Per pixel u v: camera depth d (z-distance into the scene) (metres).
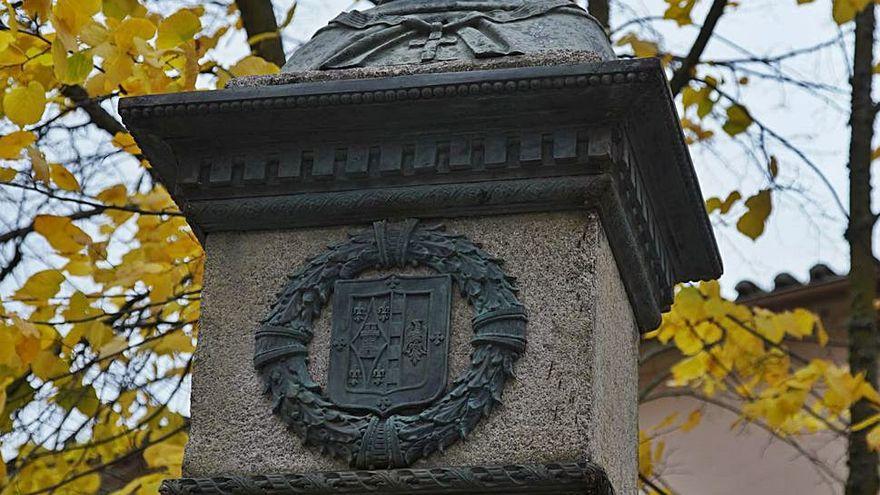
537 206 3.33
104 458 5.80
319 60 3.65
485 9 3.74
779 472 10.39
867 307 6.43
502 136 3.34
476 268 3.29
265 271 3.45
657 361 10.10
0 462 4.84
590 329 3.21
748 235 5.62
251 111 3.37
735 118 6.10
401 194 3.38
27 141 4.31
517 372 3.20
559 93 3.24
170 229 5.35
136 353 5.45
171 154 3.55
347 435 3.19
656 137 3.39
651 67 3.18
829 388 6.16
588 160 3.27
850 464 6.02
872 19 6.73
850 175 6.61
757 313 6.30
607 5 6.48
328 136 3.42
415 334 3.26
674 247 3.90
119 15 4.42
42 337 4.84
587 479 3.04
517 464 3.09
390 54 3.62
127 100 3.43
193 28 4.26
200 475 3.28
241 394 3.33
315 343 3.34
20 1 4.64
